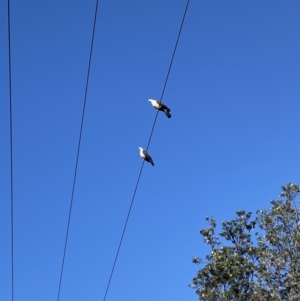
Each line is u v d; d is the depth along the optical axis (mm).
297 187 25031
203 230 25938
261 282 23953
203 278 25016
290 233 24422
